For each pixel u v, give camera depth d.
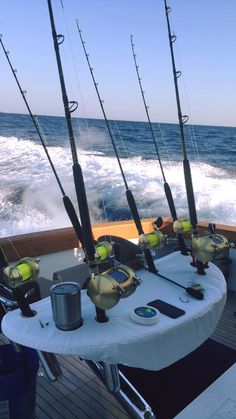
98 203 5.85
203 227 2.89
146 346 1.10
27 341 1.07
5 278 1.17
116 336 1.07
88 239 1.18
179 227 1.64
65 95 1.31
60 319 1.08
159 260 1.67
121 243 1.83
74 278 2.10
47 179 6.86
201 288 1.36
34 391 1.40
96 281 1.09
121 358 1.07
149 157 9.64
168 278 1.47
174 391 1.42
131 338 1.07
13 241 2.56
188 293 1.34
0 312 1.76
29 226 4.87
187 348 1.21
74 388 1.84
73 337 1.06
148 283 1.43
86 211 1.21
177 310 1.22
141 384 1.46
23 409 1.35
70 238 2.81
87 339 1.06
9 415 1.32
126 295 1.15
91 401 1.75
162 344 1.13
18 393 1.32
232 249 2.83
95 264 1.17
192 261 1.63
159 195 6.36
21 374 1.31
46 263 2.75
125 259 1.70
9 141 11.27
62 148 9.95
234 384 1.05
